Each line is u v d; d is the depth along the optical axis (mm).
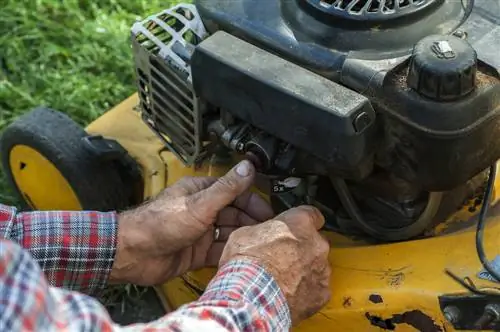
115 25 2178
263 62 1142
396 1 1163
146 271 1279
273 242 1104
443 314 1165
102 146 1498
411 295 1182
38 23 2195
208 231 1321
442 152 1070
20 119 1557
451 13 1192
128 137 1595
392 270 1221
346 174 1166
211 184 1311
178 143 1430
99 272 1246
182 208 1233
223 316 862
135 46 1379
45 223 1215
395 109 1078
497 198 1279
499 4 1215
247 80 1132
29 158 1568
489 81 1069
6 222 1204
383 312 1205
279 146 1198
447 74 1020
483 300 1136
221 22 1275
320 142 1090
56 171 1521
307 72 1124
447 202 1268
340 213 1343
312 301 1172
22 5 2230
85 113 1991
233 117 1249
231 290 964
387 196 1266
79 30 2205
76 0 2240
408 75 1071
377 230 1282
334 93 1079
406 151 1104
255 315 914
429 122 1052
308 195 1347
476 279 1158
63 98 2000
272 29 1221
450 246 1217
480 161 1114
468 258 1193
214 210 1228
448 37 1067
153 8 2225
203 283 1380
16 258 659
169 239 1238
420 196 1255
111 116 1641
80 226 1227
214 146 1405
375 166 1226
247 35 1241
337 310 1221
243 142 1237
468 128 1049
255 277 1009
